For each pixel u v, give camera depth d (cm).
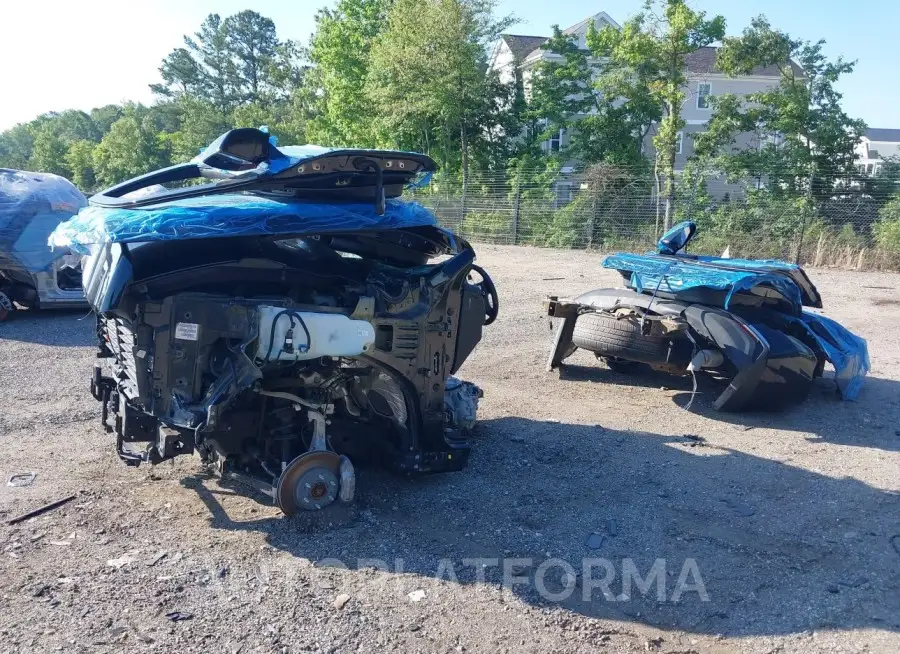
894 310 1278
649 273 708
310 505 433
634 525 450
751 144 3034
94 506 461
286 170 416
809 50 2481
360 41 3578
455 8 3077
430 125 3384
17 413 646
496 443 591
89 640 322
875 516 468
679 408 698
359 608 354
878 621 352
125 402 445
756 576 393
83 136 10606
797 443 606
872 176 2139
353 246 489
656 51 2512
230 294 424
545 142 3491
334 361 450
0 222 1055
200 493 483
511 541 427
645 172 2614
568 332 793
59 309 1179
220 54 8106
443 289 479
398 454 492
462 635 336
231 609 350
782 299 704
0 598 354
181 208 400
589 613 357
